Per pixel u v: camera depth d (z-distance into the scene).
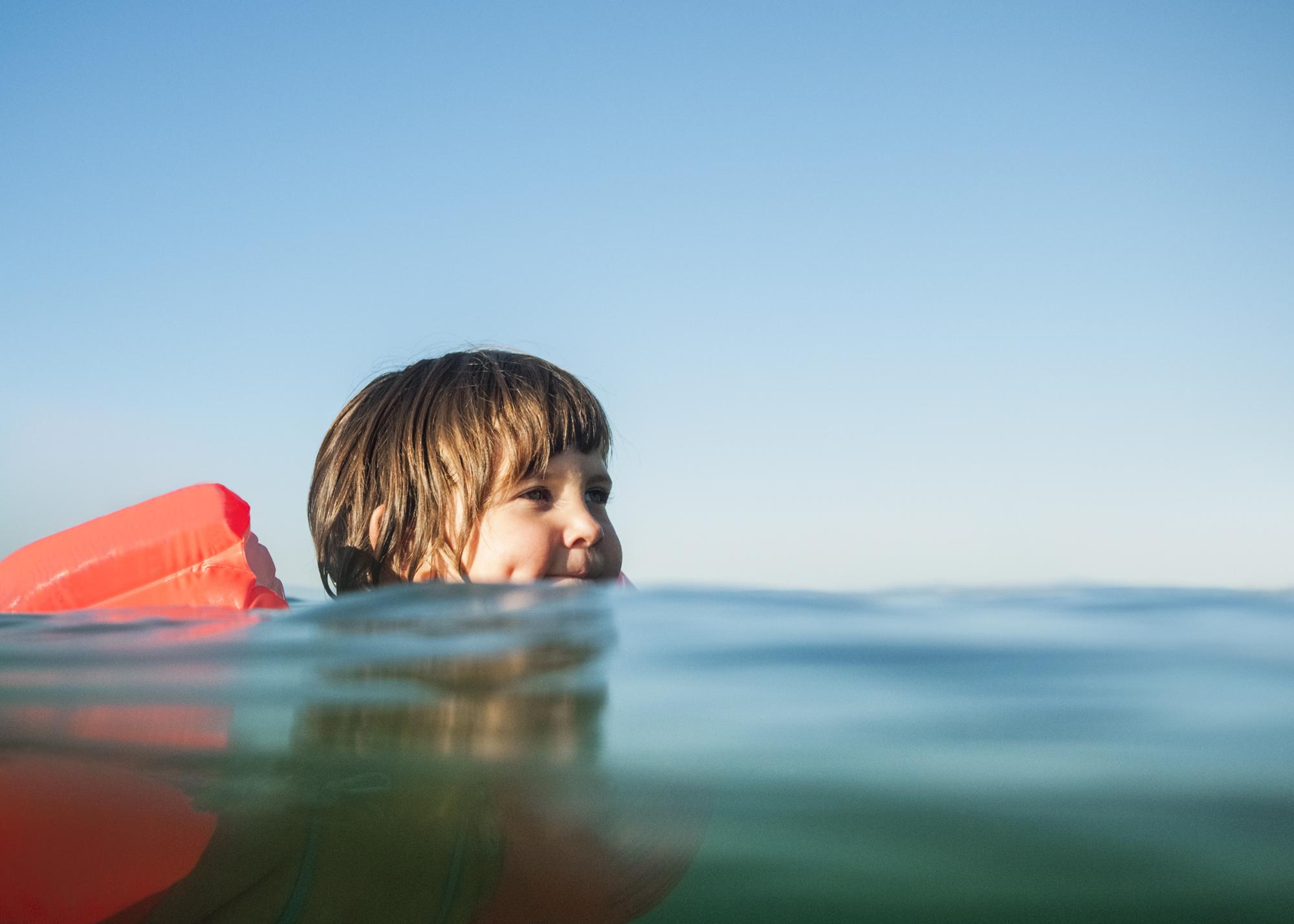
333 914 0.38
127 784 0.39
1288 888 0.35
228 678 0.42
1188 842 0.34
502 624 0.51
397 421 0.74
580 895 0.39
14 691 0.40
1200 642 0.47
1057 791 0.34
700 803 0.37
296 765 0.38
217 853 0.39
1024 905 0.37
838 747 0.35
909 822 0.35
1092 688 0.40
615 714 0.37
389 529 0.73
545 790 0.38
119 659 0.45
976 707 0.38
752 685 0.40
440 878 0.39
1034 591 0.63
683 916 0.40
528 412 0.71
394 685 0.40
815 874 0.38
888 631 0.49
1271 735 0.36
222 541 0.68
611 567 0.73
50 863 0.38
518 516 0.70
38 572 0.65
